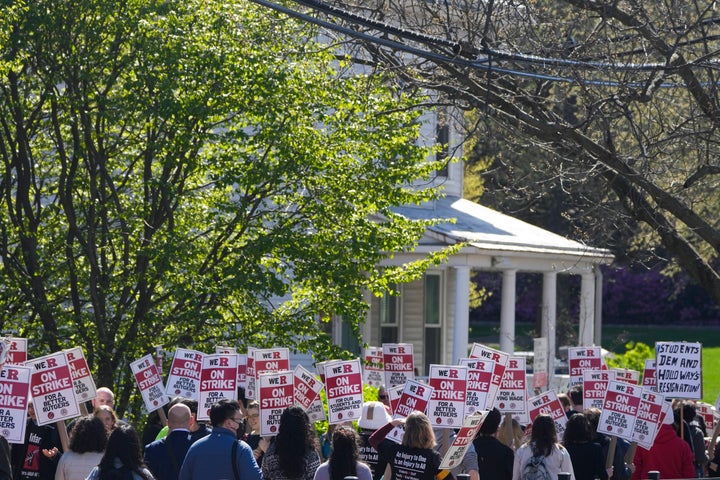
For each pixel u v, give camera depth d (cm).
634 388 1579
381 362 2278
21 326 2366
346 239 2255
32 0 2188
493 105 2147
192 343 2273
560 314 6112
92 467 1234
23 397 1353
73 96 2227
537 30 2372
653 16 2484
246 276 2172
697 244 4253
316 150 2225
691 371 1791
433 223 2378
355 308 2281
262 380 1503
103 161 2317
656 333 9200
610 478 1575
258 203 2280
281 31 2314
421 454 1245
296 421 1220
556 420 1766
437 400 1477
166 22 2188
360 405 1566
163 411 1669
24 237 2339
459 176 3959
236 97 2194
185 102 2188
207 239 2358
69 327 2369
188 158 2264
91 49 2245
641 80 2109
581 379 2012
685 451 1708
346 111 2288
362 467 1177
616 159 1972
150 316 2238
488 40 1977
